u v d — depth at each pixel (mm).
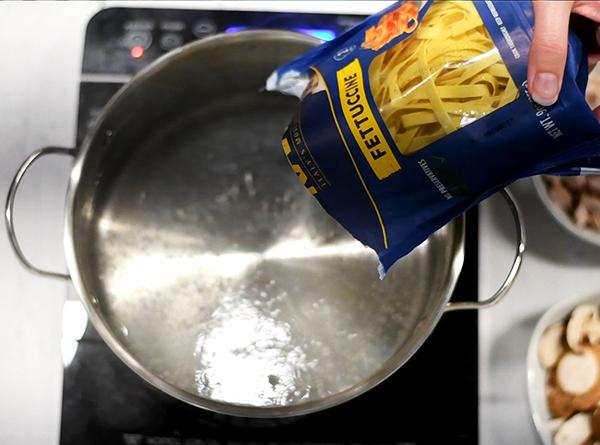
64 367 586
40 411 584
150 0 658
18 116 641
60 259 610
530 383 567
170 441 576
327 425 580
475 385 586
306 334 586
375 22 464
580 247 609
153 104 613
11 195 548
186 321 588
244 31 570
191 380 572
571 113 398
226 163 632
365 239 479
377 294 595
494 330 596
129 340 578
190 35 644
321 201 477
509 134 411
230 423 579
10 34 657
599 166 445
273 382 573
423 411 582
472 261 604
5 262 608
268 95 640
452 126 416
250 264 606
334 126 443
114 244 606
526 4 410
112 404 582
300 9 656
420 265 594
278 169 629
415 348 515
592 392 563
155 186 624
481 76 409
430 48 422
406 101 422
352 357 578
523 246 542
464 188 440
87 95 632
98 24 643
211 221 616
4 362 591
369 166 440
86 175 581
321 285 600
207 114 643
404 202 452
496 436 580
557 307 572
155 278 599
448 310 564
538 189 604
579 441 555
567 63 398
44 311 599
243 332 587
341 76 447
